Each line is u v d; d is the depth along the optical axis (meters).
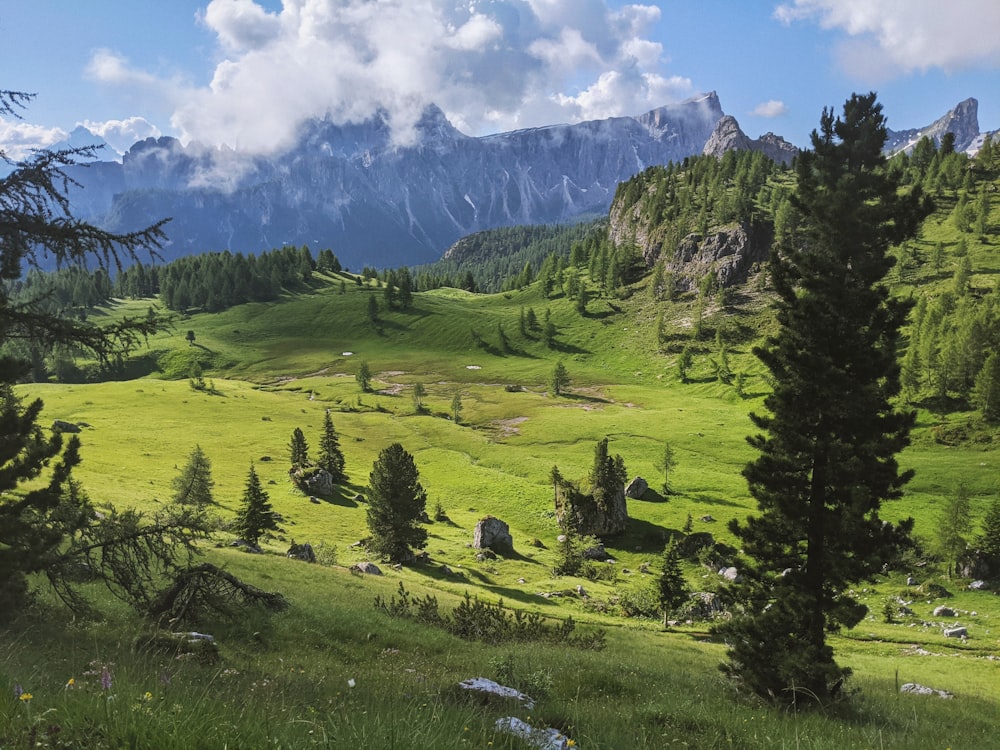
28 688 5.42
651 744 9.05
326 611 30.42
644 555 85.06
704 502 102.06
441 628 33.38
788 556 22.05
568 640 33.62
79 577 16.83
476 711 8.17
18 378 13.36
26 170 11.71
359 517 87.62
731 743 10.09
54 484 16.03
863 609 20.56
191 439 124.69
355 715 5.81
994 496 100.75
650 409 172.88
